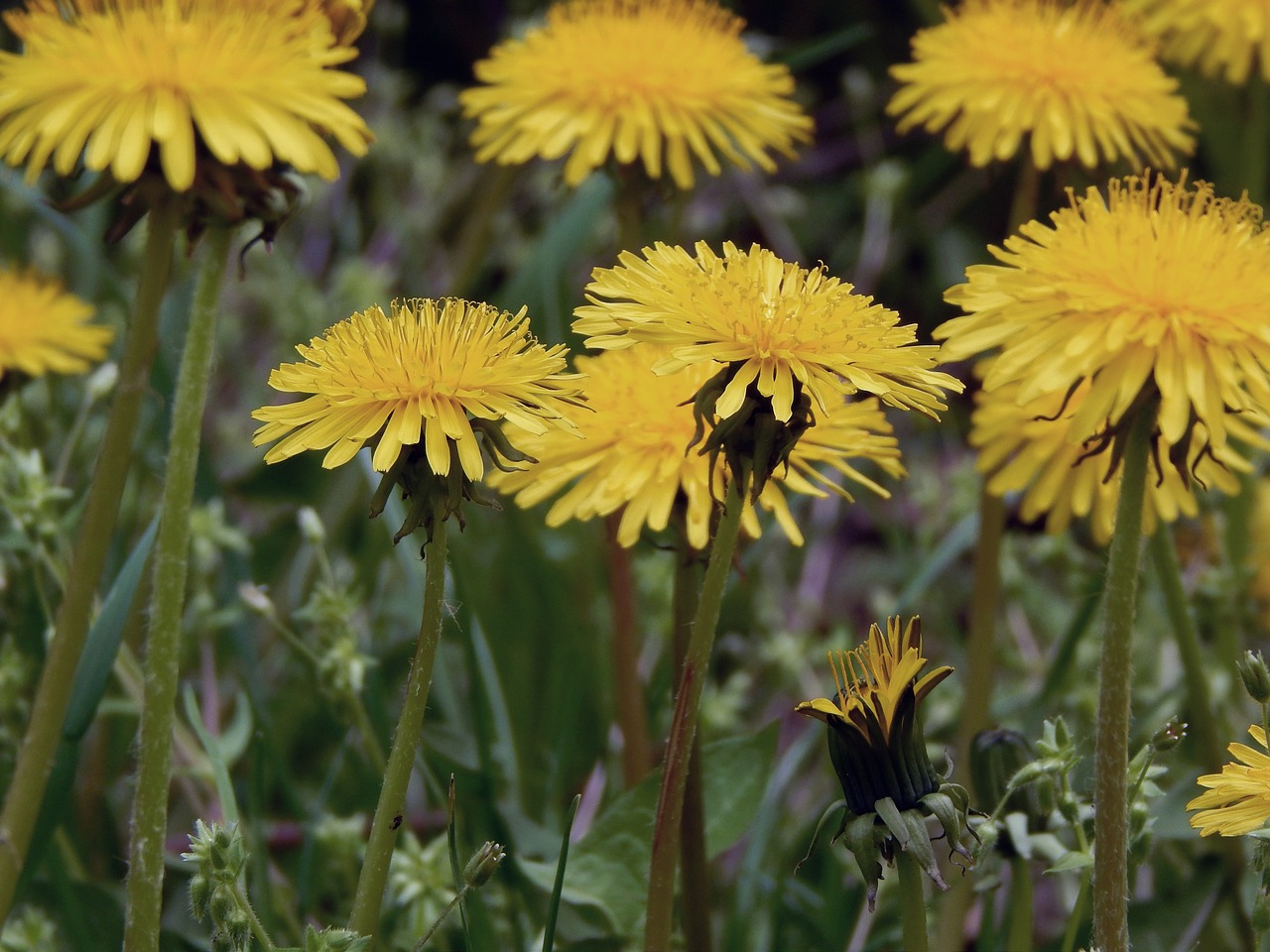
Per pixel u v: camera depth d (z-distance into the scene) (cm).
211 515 87
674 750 75
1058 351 74
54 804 77
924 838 73
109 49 75
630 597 84
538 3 160
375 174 148
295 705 90
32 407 99
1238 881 81
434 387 73
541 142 85
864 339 74
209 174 76
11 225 115
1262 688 75
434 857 81
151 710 76
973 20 86
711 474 74
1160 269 74
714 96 85
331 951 74
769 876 85
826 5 173
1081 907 76
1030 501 82
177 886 86
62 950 83
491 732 84
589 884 79
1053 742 76
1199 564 90
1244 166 112
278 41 76
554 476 78
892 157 167
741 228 156
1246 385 75
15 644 87
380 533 95
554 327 97
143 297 76
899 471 78
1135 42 87
